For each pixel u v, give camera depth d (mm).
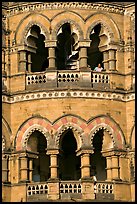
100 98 65438
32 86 66125
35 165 69500
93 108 65062
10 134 65625
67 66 72125
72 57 71938
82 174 63562
